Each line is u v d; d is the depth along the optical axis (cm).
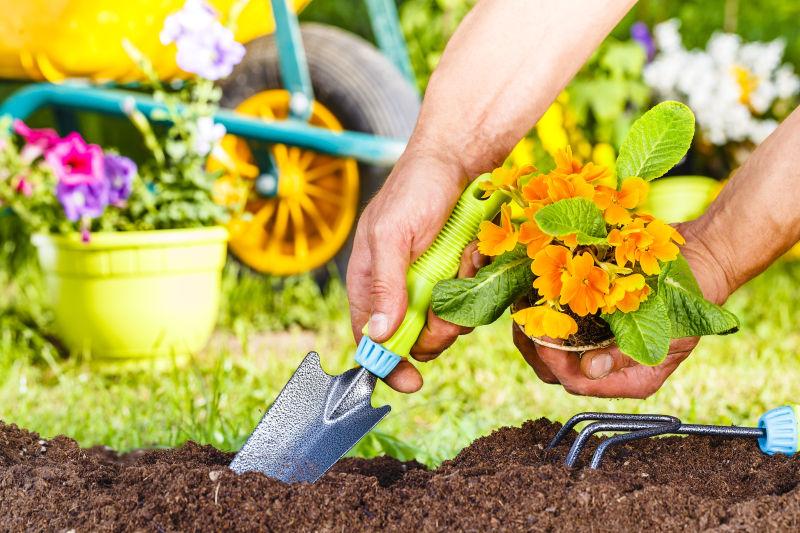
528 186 149
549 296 143
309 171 386
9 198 311
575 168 152
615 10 166
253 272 395
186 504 143
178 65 316
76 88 340
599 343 152
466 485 145
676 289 149
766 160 164
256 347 347
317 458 160
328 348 343
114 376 315
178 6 322
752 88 495
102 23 304
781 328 366
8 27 302
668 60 488
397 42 409
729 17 532
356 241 166
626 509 138
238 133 350
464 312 151
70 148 299
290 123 353
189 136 332
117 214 323
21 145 449
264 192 372
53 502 148
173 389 271
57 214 318
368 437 217
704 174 502
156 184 328
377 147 360
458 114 166
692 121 153
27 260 424
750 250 165
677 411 254
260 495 145
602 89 481
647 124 154
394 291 155
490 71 166
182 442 227
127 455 213
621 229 146
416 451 215
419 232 158
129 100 327
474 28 169
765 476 155
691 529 135
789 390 275
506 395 277
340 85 372
